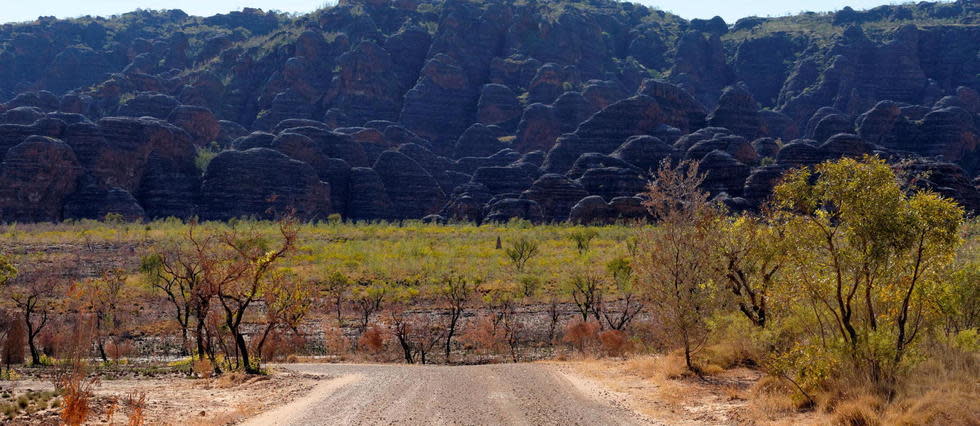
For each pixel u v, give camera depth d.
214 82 196.12
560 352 29.94
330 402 14.33
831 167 13.22
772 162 131.75
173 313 39.91
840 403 11.43
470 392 15.38
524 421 11.96
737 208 108.62
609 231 87.44
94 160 119.12
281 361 28.45
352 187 137.50
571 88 197.38
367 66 196.75
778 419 11.66
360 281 51.12
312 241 76.56
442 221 122.88
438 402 14.01
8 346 26.78
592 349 28.88
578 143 156.38
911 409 10.45
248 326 35.66
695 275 17.98
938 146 162.88
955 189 105.94
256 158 125.75
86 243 69.62
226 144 160.62
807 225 13.65
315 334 35.28
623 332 28.66
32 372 22.03
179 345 33.34
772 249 15.60
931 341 13.34
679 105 173.00
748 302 18.48
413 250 67.12
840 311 14.05
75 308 39.22
